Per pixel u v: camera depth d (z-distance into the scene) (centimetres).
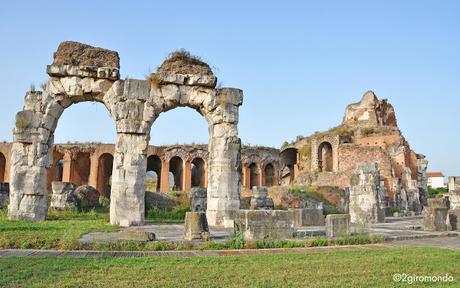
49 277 857
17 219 2041
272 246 1371
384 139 5759
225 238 1526
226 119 2319
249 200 3575
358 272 980
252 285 838
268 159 6228
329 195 4338
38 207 2127
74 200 2930
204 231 1437
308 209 2397
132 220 2095
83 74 2214
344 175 4991
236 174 2280
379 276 949
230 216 2203
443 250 1356
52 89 2212
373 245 1473
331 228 1581
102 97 2247
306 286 846
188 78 2305
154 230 1822
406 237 1734
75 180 5153
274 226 1482
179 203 3331
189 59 2347
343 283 877
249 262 1066
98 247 1240
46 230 1567
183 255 1169
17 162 2136
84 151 5103
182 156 5516
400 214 4272
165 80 2270
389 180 4975
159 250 1259
